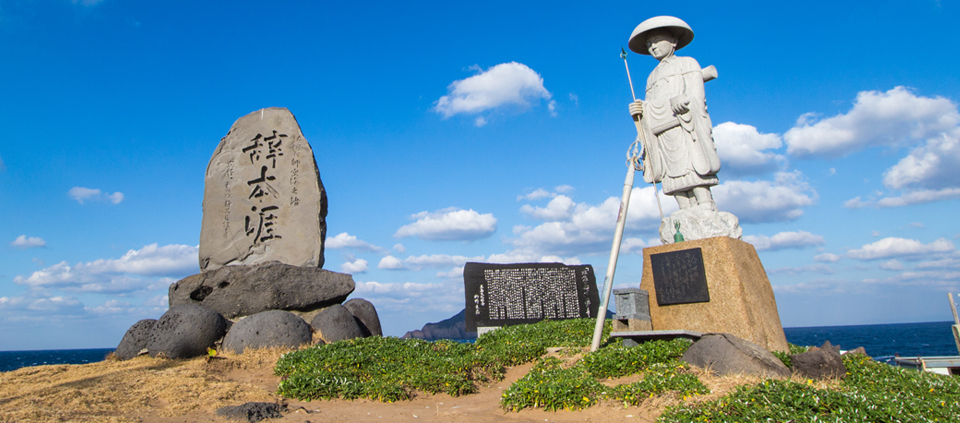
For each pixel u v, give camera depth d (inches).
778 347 364.2
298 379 331.6
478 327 636.7
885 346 2006.6
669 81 429.7
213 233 599.2
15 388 329.4
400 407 307.0
